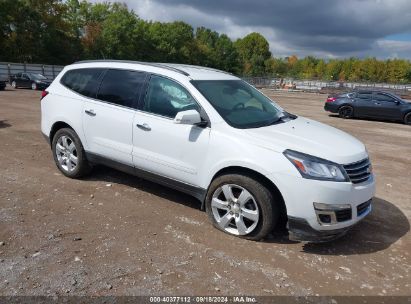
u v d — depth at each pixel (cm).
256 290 329
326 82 6662
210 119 433
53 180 573
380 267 380
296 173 376
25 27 4772
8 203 478
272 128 440
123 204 496
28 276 329
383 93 1842
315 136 432
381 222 496
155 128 466
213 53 8462
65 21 5375
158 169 473
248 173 410
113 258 365
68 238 399
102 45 5588
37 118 1207
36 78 2798
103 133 522
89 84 554
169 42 6856
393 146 1098
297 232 388
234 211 418
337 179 378
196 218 466
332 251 407
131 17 5916
